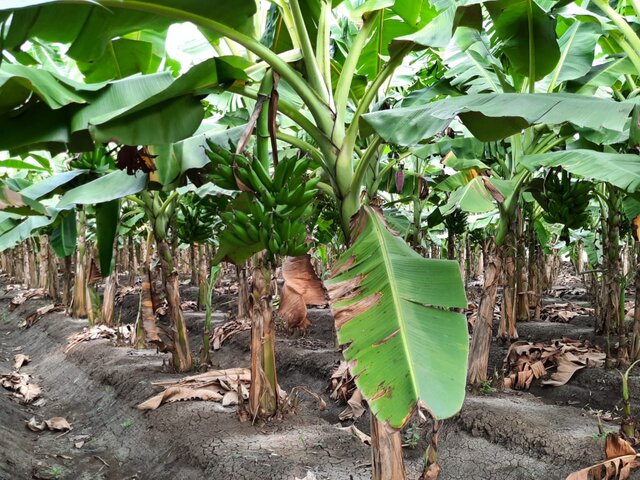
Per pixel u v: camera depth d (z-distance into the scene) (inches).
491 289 196.7
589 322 295.6
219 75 92.2
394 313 77.7
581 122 80.5
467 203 179.3
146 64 134.4
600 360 217.9
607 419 172.9
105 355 294.2
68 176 153.6
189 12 86.6
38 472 188.2
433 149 185.9
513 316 252.7
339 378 223.1
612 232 213.9
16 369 351.3
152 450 185.8
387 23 155.0
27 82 82.2
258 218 90.0
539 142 178.7
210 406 200.1
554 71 168.1
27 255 658.8
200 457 162.2
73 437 223.6
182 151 125.0
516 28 139.6
